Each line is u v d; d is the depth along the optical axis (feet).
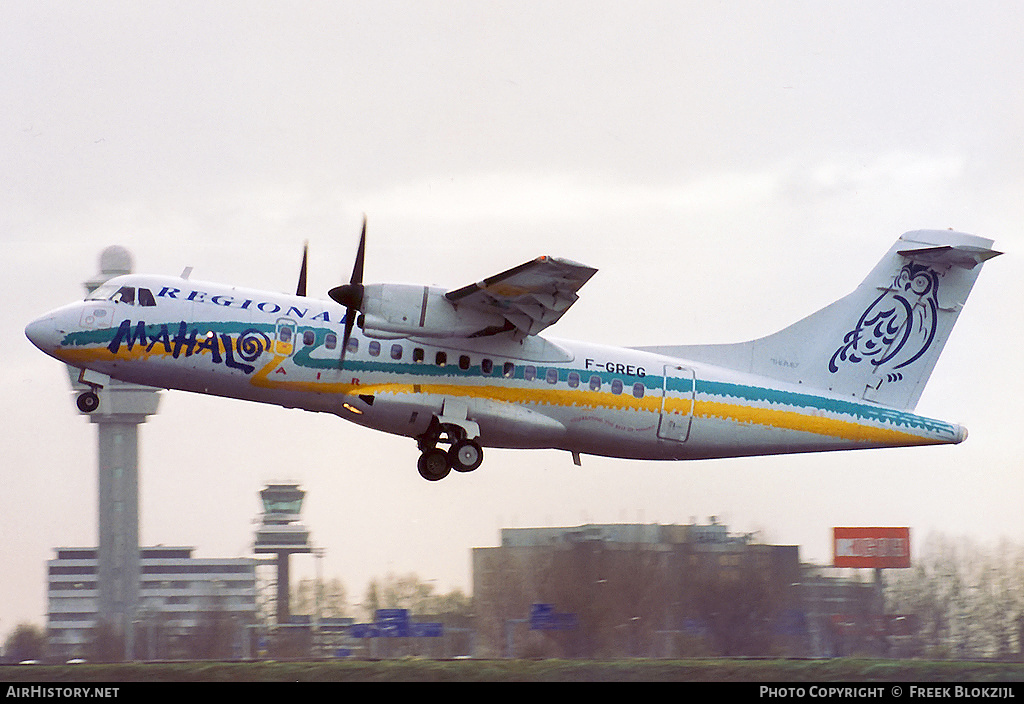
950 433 275.39
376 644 300.81
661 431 260.62
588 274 227.20
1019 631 307.78
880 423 271.90
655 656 293.64
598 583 296.51
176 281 243.40
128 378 241.55
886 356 275.39
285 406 248.93
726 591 304.09
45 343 236.43
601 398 255.70
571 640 293.23
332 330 243.60
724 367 270.46
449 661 221.05
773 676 212.84
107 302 238.68
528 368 252.01
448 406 246.27
